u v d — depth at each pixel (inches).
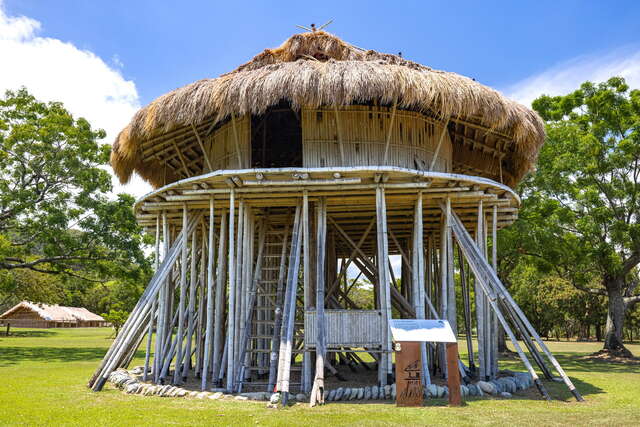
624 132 893.8
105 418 313.4
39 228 975.0
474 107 415.8
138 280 1045.2
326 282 613.0
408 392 352.2
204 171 526.0
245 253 454.0
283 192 441.1
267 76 402.9
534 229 860.6
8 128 997.8
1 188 970.7
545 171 893.2
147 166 570.9
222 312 506.0
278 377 382.6
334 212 524.1
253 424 293.6
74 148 1008.2
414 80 399.9
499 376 528.4
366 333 405.7
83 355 913.5
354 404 360.5
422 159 476.4
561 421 306.2
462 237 471.8
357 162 447.8
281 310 478.3
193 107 420.8
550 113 952.3
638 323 2027.6
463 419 307.6
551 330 2226.9
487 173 597.6
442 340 360.5
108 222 996.6
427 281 668.7
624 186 878.4
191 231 507.8
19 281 1451.8
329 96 390.9
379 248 414.9
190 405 362.0
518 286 1798.7
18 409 346.9
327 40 520.7
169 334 516.4
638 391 458.0
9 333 1996.8
